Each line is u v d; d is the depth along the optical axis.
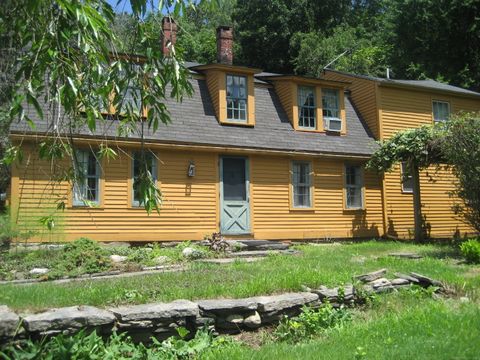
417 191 16.72
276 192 16.20
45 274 9.07
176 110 15.37
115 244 13.17
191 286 7.20
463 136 13.05
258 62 37.25
